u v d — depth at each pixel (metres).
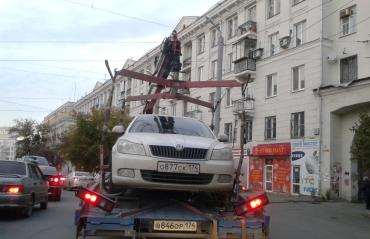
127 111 27.31
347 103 26.89
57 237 9.45
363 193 23.92
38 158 20.11
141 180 6.76
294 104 31.33
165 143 7.00
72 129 47.66
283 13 33.38
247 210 6.91
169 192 7.39
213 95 42.19
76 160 45.12
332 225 14.89
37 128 80.62
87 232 6.42
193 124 8.55
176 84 10.99
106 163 8.12
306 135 29.98
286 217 16.89
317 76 29.41
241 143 7.88
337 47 29.05
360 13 27.55
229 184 7.06
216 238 6.45
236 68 37.06
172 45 13.38
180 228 6.57
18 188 11.96
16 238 9.22
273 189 33.12
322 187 28.33
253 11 38.09
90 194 6.66
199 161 6.86
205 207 7.39
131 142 7.04
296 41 32.06
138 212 6.79
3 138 127.88
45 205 15.09
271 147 33.12
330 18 29.72
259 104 35.12
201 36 46.31
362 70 27.05
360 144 18.44
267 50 35.16
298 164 30.53
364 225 15.54
